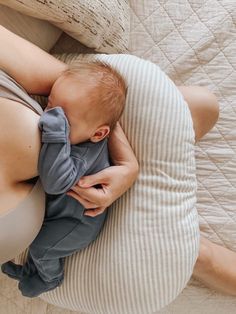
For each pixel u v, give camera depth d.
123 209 1.11
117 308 1.09
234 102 1.50
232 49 1.51
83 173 0.98
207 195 1.47
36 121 0.94
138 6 1.51
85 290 1.11
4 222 0.91
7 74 0.98
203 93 1.35
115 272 1.08
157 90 1.14
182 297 1.46
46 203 1.04
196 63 1.51
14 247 0.94
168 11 1.52
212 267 1.38
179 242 1.09
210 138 1.49
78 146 0.99
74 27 1.19
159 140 1.12
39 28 1.22
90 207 1.01
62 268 1.13
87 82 0.96
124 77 1.13
